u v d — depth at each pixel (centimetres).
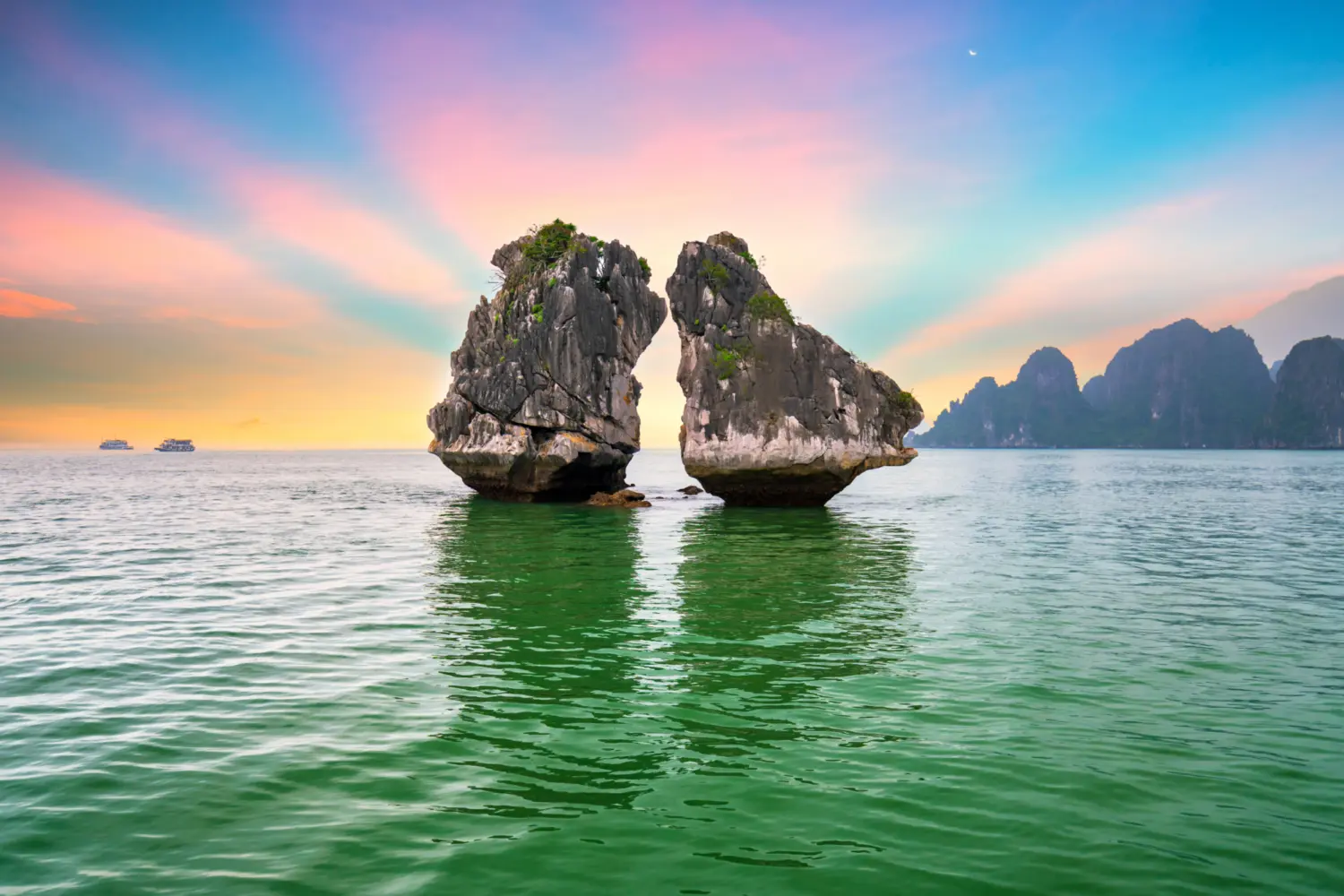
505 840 736
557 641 1452
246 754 932
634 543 2869
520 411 4606
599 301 4644
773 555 2580
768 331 4100
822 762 912
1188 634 1500
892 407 4338
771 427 4034
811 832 752
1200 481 8325
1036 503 5091
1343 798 823
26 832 744
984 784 855
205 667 1279
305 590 1947
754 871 686
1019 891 657
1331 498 5472
